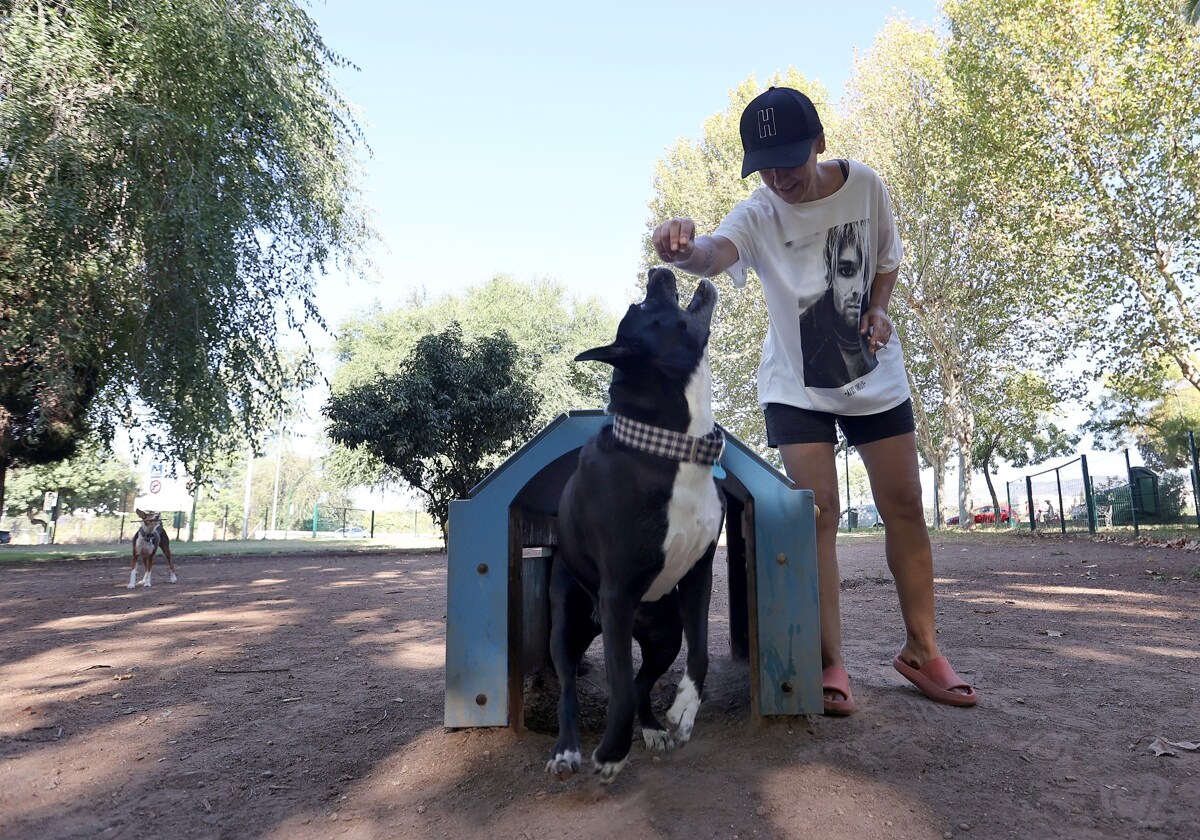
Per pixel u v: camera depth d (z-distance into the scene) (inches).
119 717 132.8
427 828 83.9
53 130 386.0
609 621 87.4
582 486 92.4
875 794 86.6
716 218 1079.0
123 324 460.4
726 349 1128.2
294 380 529.3
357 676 157.5
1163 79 589.3
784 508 107.0
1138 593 257.0
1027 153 670.5
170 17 406.6
